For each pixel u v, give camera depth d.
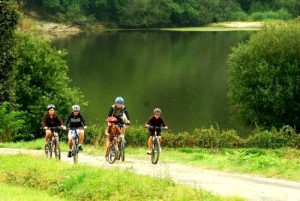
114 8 184.38
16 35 45.94
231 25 189.38
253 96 52.47
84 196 15.80
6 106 41.28
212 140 36.94
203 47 133.62
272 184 18.97
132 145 36.84
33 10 164.50
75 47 131.50
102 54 121.25
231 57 56.03
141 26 187.38
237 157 24.36
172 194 15.08
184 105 70.12
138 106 69.44
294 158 28.27
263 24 56.50
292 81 51.91
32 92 50.38
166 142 37.03
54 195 16.45
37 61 51.53
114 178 16.84
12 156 23.58
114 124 22.94
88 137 37.91
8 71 41.53
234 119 56.34
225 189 17.61
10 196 15.09
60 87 53.09
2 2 40.03
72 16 172.62
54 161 21.58
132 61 111.50
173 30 178.62
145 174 19.61
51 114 23.45
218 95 76.62
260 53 53.78
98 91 79.25
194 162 25.30
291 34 53.50
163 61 111.44
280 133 38.00
